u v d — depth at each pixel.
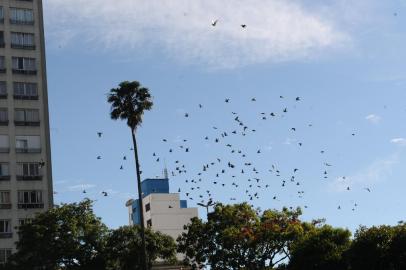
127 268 66.31
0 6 87.00
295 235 67.50
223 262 68.81
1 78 84.75
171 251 71.00
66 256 62.84
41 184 83.06
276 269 66.12
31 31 87.88
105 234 65.94
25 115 84.75
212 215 71.25
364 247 48.66
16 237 79.81
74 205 65.69
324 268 54.66
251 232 67.81
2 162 81.94
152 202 128.12
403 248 46.84
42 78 86.94
